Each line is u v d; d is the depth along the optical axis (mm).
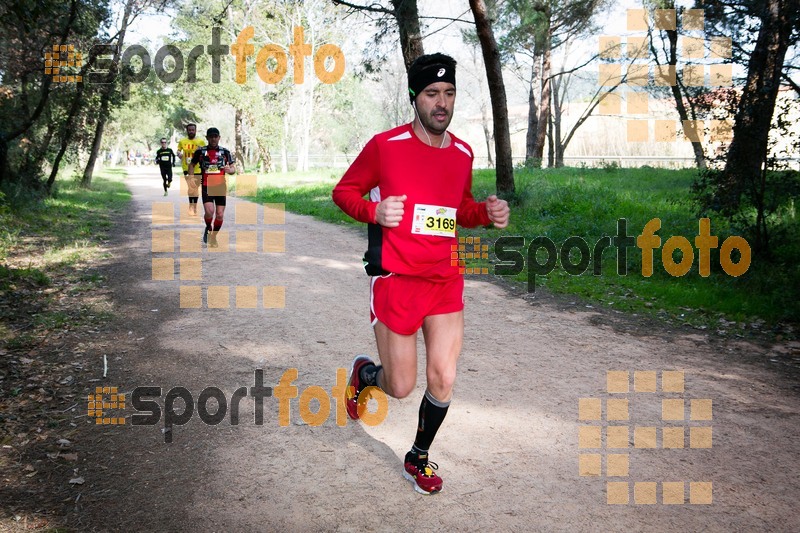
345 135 57344
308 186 26297
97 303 6922
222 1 32875
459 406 4387
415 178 3078
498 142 14680
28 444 3752
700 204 9477
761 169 8398
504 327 6387
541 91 30250
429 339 3238
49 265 8883
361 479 3430
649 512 3119
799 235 8492
